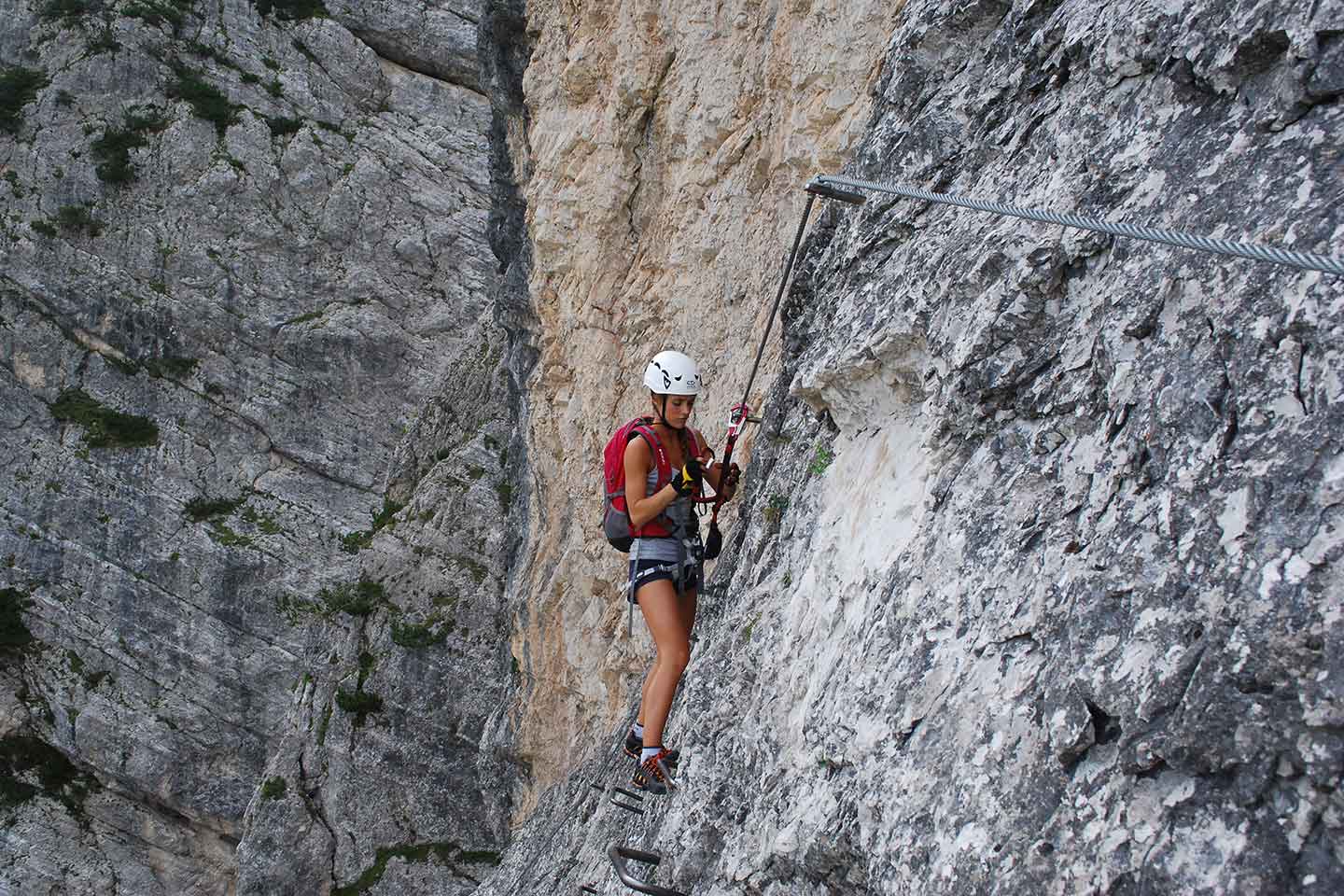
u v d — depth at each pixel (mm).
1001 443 3637
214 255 32406
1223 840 2383
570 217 12094
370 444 32125
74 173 31828
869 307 4734
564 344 13062
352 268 33531
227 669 28578
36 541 28906
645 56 10766
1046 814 2789
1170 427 2928
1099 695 2748
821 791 3840
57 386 30531
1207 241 2773
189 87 33375
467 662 19562
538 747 14547
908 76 5641
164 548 29328
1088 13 4188
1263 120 3107
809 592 4812
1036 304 3637
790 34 8586
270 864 19094
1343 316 2609
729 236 9359
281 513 30609
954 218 4426
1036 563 3215
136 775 27344
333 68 35000
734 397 9031
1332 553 2410
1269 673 2404
